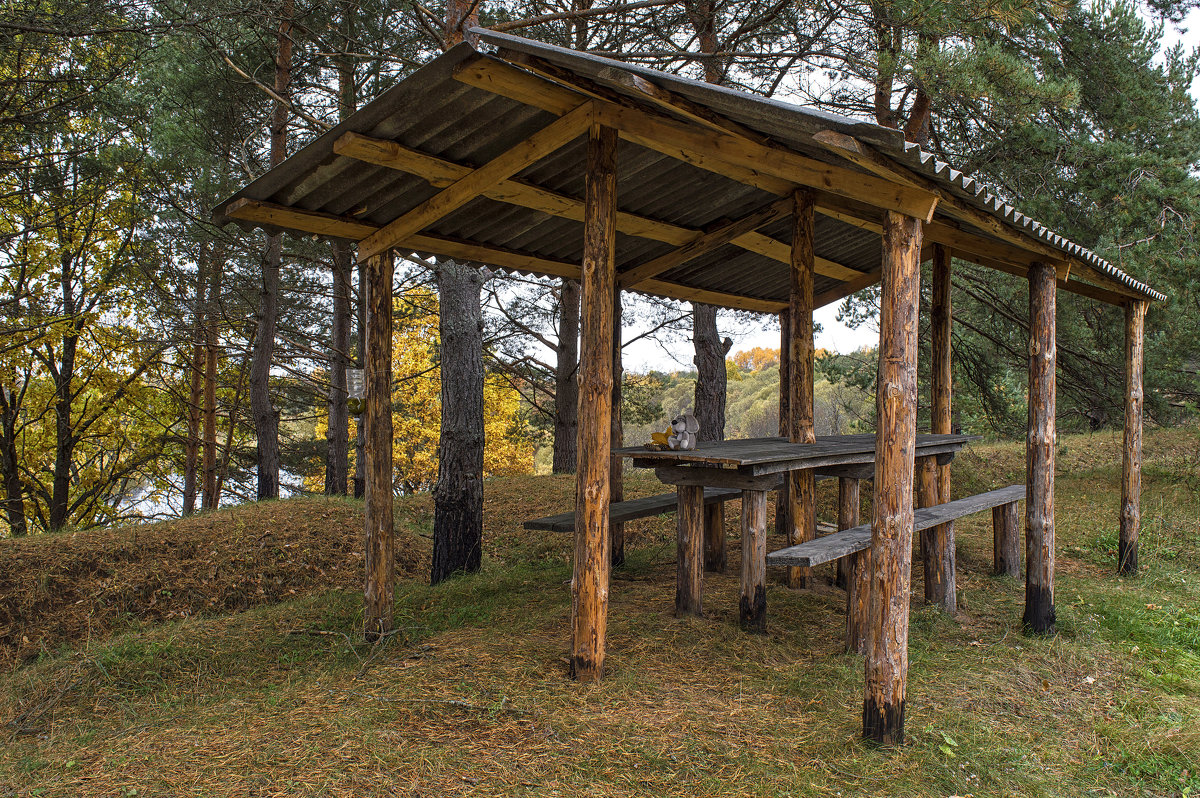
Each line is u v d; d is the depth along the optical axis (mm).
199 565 6742
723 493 6004
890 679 3084
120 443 15109
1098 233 8039
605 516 3705
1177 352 9039
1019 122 7555
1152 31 8758
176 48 9023
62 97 9227
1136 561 6438
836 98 9344
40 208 11617
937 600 5230
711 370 11445
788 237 6363
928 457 5770
